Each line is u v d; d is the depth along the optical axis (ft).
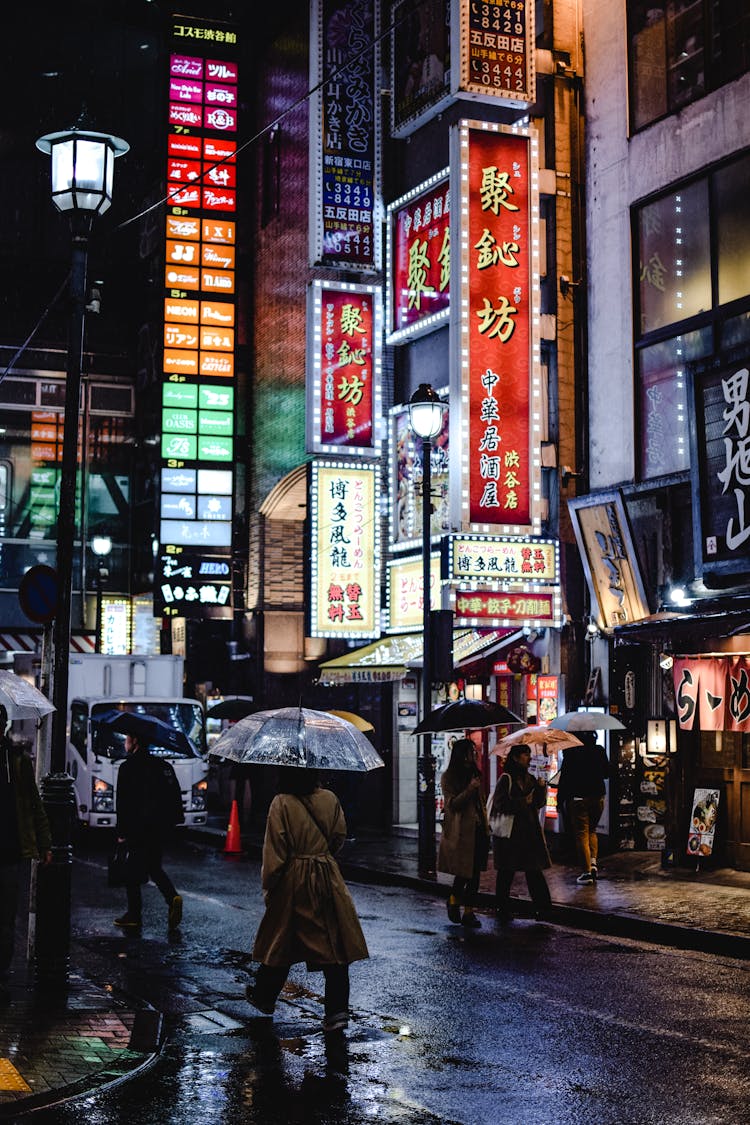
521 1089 24.56
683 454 60.13
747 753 55.01
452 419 64.54
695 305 60.08
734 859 55.26
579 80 67.87
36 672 107.65
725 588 54.60
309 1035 29.01
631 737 61.98
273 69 99.30
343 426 76.79
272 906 28.53
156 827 43.86
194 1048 27.68
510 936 43.27
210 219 101.30
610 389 64.95
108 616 128.16
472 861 45.19
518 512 64.18
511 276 64.80
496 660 67.97
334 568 76.64
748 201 57.11
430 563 66.33
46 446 129.29
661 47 62.59
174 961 38.27
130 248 132.05
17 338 127.85
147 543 124.88
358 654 78.43
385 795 82.48
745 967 37.45
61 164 34.22
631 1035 28.73
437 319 72.43
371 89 79.82
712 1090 24.44
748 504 52.80
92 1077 24.25
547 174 66.64
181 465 99.35
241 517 103.35
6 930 30.22
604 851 61.41
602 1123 22.43
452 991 33.73
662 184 62.03
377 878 60.29
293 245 94.12
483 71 65.31
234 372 101.19
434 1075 25.58
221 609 99.30
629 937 43.32
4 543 127.34
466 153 64.39
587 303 67.05
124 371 130.62
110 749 76.18
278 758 27.94
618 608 62.90
